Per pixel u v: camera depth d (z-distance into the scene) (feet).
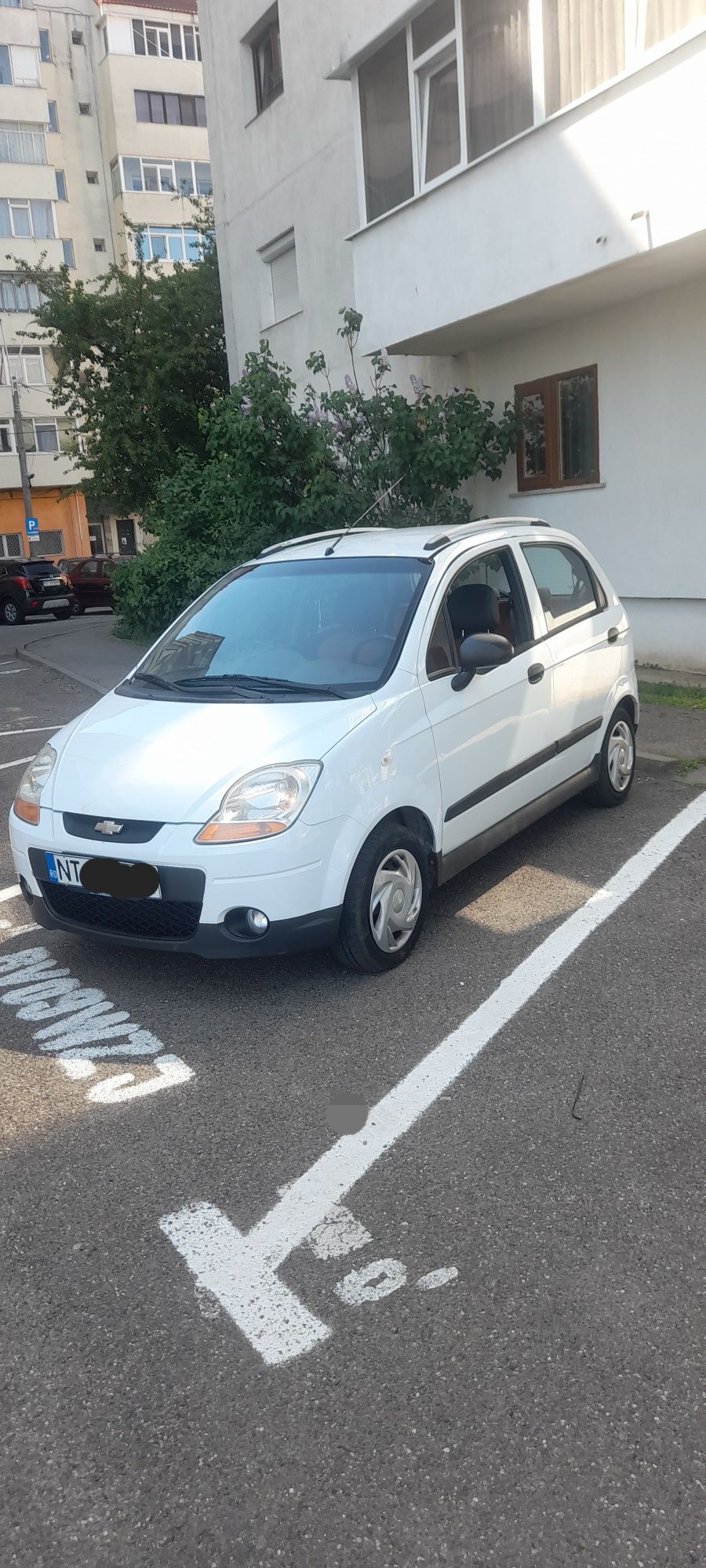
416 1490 6.97
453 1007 13.39
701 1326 8.16
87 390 74.08
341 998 13.80
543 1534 6.64
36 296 141.18
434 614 15.58
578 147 28.09
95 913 13.66
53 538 147.84
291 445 39.11
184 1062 12.53
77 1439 7.53
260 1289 8.84
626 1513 6.73
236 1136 10.98
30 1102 11.87
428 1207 9.71
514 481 38.65
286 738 13.50
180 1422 7.61
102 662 50.16
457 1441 7.30
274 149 52.90
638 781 22.90
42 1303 8.82
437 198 33.81
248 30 53.52
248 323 59.57
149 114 141.59
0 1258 9.36
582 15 27.50
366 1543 6.66
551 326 35.35
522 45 29.73
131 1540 6.80
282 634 16.20
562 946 14.93
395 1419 7.50
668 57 25.27
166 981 14.69
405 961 14.70
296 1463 7.23
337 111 46.80
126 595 59.11
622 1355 7.93
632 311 32.17
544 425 36.60
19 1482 7.23
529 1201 9.70
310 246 51.11
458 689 15.38
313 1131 11.00
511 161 30.45
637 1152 10.32
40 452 143.02
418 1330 8.30
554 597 18.65
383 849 13.83
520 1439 7.27
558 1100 11.27
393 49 35.86
